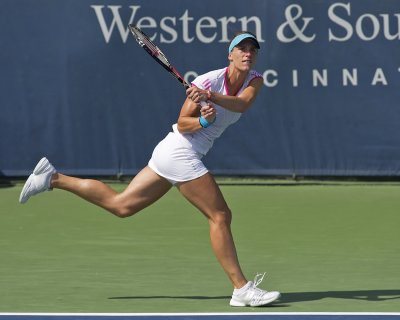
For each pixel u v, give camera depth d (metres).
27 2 42.06
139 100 42.31
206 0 41.97
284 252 29.69
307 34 42.12
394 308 21.61
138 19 42.06
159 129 42.47
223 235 21.88
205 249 29.97
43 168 22.25
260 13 42.03
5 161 42.66
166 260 28.12
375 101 42.44
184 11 41.97
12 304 22.08
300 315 20.77
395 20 42.16
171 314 20.83
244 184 42.91
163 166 21.97
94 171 42.56
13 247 30.34
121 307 21.72
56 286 24.30
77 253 29.27
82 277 25.52
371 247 30.48
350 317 20.56
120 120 42.44
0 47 42.06
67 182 22.38
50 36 42.09
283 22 42.09
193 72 42.06
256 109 42.50
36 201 39.31
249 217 36.19
